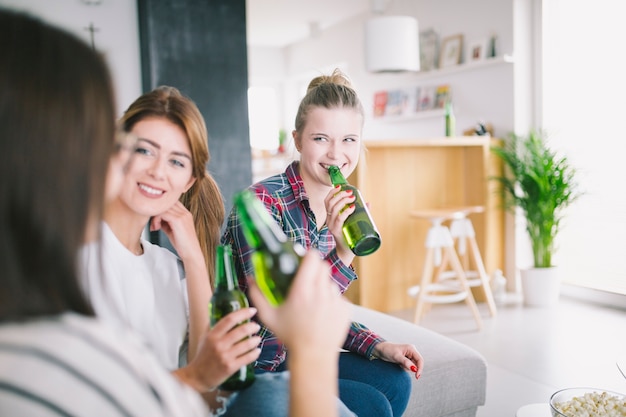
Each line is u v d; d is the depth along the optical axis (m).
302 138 1.38
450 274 3.66
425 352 1.79
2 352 0.40
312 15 6.41
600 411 1.26
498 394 2.41
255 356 0.77
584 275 4.06
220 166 3.71
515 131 4.22
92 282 0.86
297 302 0.53
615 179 3.82
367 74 6.21
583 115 3.99
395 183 3.85
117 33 3.53
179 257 1.08
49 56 0.44
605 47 3.81
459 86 4.75
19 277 0.42
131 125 0.96
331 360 0.54
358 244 1.15
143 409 0.43
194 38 3.57
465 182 4.17
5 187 0.42
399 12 5.49
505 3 4.23
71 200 0.44
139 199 0.96
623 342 3.07
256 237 0.64
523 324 3.46
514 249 4.19
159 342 0.96
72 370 0.41
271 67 8.21
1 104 0.41
